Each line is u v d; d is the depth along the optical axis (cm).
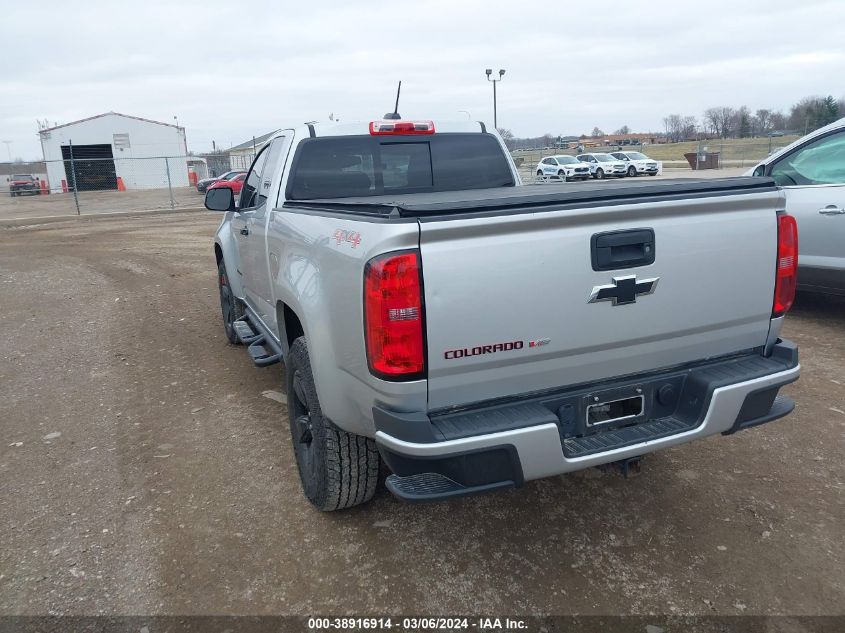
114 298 899
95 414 479
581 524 324
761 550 298
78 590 284
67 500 358
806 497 338
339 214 280
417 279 229
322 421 308
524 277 242
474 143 475
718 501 339
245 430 443
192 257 1291
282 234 356
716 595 271
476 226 233
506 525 325
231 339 637
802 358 534
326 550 308
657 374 283
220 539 318
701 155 4028
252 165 518
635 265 258
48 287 993
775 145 4662
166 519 336
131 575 293
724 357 297
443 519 332
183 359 607
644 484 358
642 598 271
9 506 353
